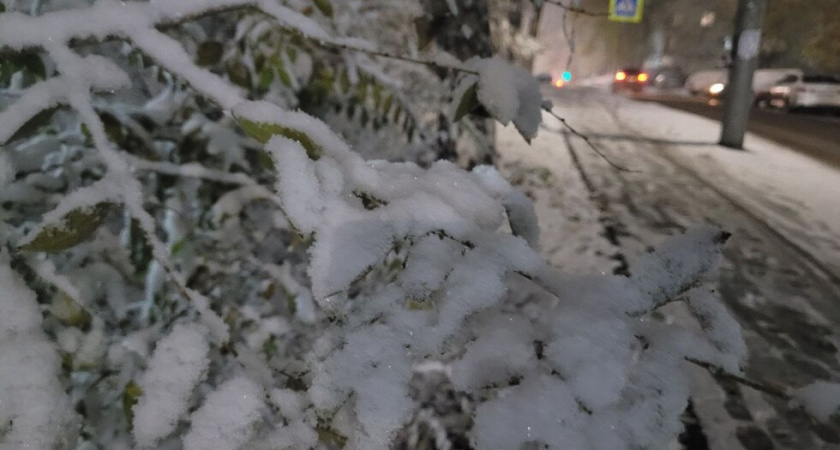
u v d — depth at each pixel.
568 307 0.87
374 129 1.80
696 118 10.87
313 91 1.59
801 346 2.33
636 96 20.69
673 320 2.30
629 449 0.76
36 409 0.92
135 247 1.27
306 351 1.50
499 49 4.14
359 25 1.76
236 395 0.93
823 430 1.68
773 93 16.09
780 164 6.72
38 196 1.13
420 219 0.91
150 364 0.95
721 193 4.92
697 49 41.03
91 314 1.13
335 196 0.90
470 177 1.12
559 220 3.66
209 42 1.39
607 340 0.81
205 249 1.38
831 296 2.85
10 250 1.07
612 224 3.66
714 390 1.88
